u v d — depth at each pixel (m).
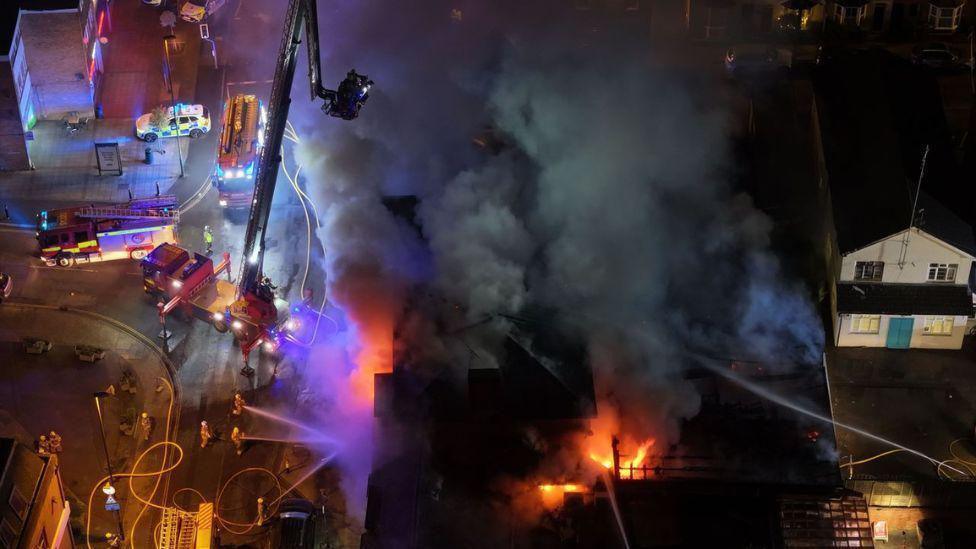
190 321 78.00
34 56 89.44
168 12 101.56
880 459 69.62
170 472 68.75
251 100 89.31
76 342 76.12
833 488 64.19
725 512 63.56
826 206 78.94
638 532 62.78
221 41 102.12
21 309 78.19
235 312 73.69
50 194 87.00
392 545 61.44
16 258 82.06
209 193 87.88
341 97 69.00
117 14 104.62
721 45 95.62
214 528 65.81
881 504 66.38
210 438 70.19
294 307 78.25
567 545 62.28
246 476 68.62
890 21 95.06
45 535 58.00
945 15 94.12
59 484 60.56
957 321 74.50
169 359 75.38
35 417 71.12
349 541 65.38
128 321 77.88
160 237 82.19
